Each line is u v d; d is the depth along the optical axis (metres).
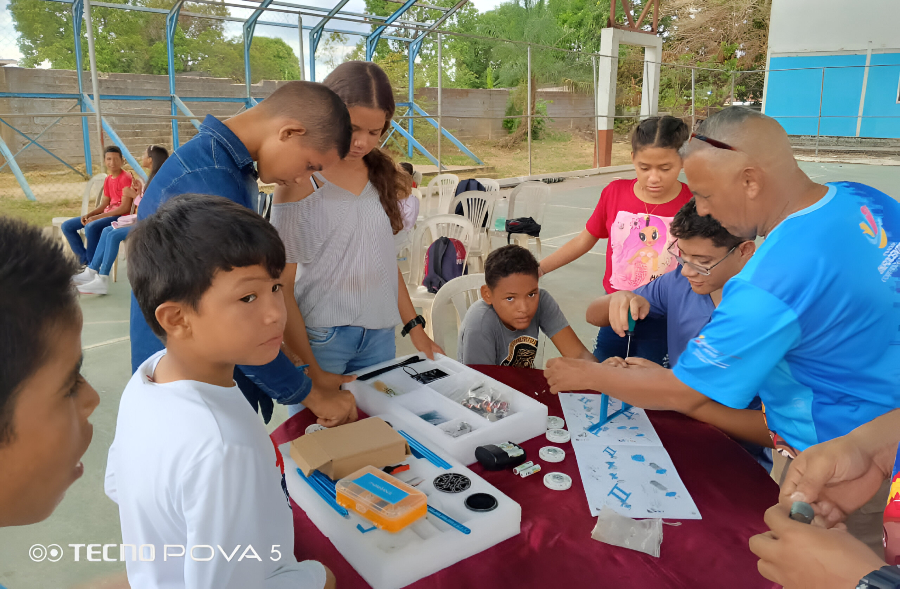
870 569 0.68
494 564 1.00
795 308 1.00
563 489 1.21
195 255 0.77
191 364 0.86
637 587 0.96
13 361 0.40
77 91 11.15
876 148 15.76
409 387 1.56
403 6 11.46
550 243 6.57
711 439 1.43
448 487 1.12
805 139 16.83
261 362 0.87
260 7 10.88
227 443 0.75
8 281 0.40
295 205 1.63
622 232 2.33
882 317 0.98
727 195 1.07
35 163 10.66
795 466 0.95
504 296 1.91
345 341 1.76
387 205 1.76
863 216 0.99
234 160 1.35
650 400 1.30
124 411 0.82
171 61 11.27
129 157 9.66
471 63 23.11
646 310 1.82
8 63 10.55
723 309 1.09
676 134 2.10
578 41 24.09
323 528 1.08
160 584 0.82
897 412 1.00
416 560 0.95
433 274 3.55
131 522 0.81
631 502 1.17
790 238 1.01
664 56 24.69
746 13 23.22
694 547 1.05
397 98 15.65
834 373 1.05
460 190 5.32
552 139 20.23
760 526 1.11
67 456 0.47
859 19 15.52
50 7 10.76
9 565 1.80
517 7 23.78
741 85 23.36
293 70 12.66
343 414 1.42
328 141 1.36
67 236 5.44
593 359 2.06
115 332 3.82
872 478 0.94
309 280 1.70
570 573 0.98
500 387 1.53
